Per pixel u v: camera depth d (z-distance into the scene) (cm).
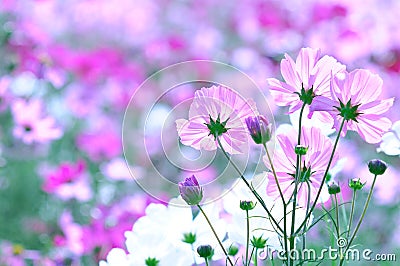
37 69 321
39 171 319
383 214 261
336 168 160
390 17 340
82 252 231
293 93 142
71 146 332
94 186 298
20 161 326
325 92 142
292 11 371
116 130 344
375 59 334
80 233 238
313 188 146
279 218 154
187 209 160
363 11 345
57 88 336
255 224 154
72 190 274
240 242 154
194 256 159
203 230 159
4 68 321
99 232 230
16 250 256
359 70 140
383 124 141
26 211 315
